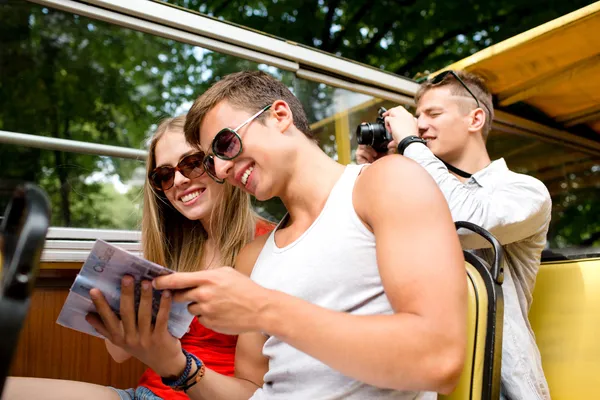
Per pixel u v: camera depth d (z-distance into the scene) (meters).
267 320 0.99
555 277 1.92
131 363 2.04
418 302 0.97
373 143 2.13
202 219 1.96
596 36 2.46
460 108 2.20
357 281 1.12
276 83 1.35
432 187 1.08
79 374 1.92
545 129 3.25
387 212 1.06
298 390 1.16
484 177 2.04
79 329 1.20
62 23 2.03
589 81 2.79
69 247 1.95
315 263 1.15
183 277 1.04
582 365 1.77
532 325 1.92
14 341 0.61
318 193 1.25
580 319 1.81
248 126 1.26
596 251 1.98
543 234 1.89
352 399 1.11
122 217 2.13
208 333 1.71
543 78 2.78
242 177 1.28
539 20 6.33
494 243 1.33
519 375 1.63
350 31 6.88
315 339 0.97
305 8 6.69
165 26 2.17
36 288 1.87
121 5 2.07
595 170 3.50
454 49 6.95
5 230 0.75
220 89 1.32
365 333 0.95
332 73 2.57
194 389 1.35
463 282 1.00
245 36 2.33
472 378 1.22
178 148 1.91
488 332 1.24
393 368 0.94
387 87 2.74
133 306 1.11
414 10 6.66
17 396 1.32
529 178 1.91
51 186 2.03
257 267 1.30
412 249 1.01
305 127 1.35
